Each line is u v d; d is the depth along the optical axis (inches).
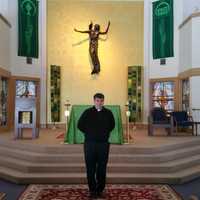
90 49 505.0
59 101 505.0
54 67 499.8
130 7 521.3
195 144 336.5
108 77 517.7
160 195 212.7
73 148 275.9
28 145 289.9
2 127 438.6
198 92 415.8
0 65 421.4
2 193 217.8
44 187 230.5
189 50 428.8
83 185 236.7
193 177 257.4
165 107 493.7
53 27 510.0
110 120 201.9
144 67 514.6
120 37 520.4
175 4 484.1
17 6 477.4
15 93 472.4
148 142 317.7
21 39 478.9
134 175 247.4
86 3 518.3
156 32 504.1
